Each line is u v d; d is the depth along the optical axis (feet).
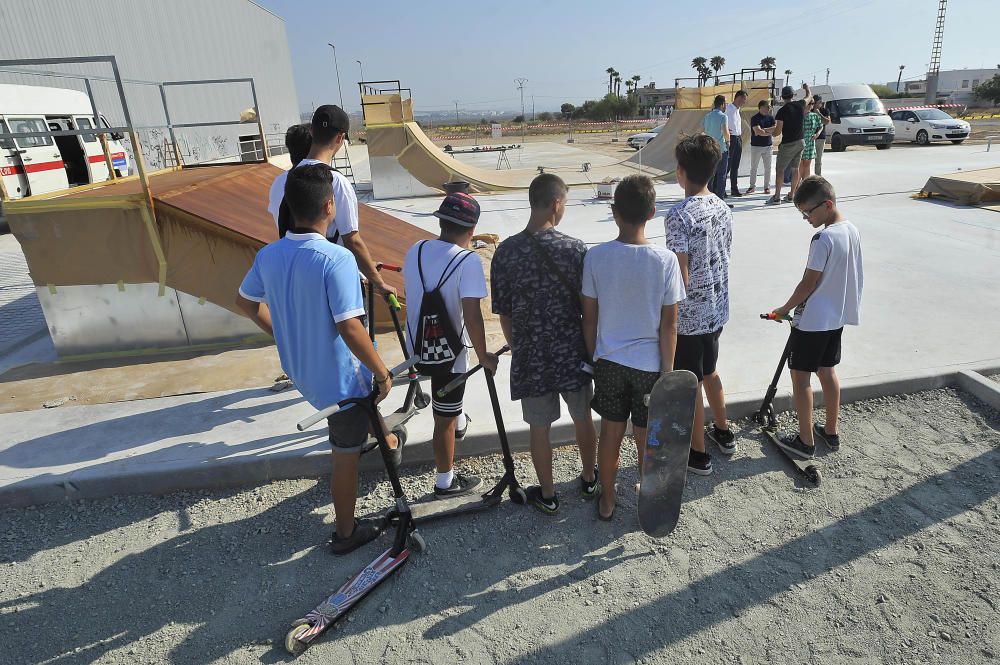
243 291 9.05
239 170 23.49
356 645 7.72
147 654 7.71
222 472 10.97
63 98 40.81
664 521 8.80
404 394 13.47
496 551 9.29
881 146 62.59
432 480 11.10
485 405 12.98
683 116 52.34
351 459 8.86
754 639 7.54
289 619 8.20
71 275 15.89
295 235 8.21
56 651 7.80
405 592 8.56
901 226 26.53
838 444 11.29
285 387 14.01
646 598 8.25
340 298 7.95
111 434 12.24
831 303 9.95
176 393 14.07
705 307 9.75
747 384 13.14
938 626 7.56
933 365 13.41
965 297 17.60
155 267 16.03
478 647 7.61
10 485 10.58
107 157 23.03
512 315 8.94
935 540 9.00
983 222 26.63
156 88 72.74
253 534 9.87
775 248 24.06
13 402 13.93
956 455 10.91
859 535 9.20
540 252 8.61
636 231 8.39
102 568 9.22
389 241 20.33
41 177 37.40
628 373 8.71
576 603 8.23
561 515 10.02
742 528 9.51
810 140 32.91
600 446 9.44
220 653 7.69
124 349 16.75
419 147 43.52
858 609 7.89
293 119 119.55
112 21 65.31
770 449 11.50
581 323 9.12
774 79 45.21
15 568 9.28
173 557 9.41
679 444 8.44
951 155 52.80
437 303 9.15
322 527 9.98
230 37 92.27
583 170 47.73
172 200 15.92
